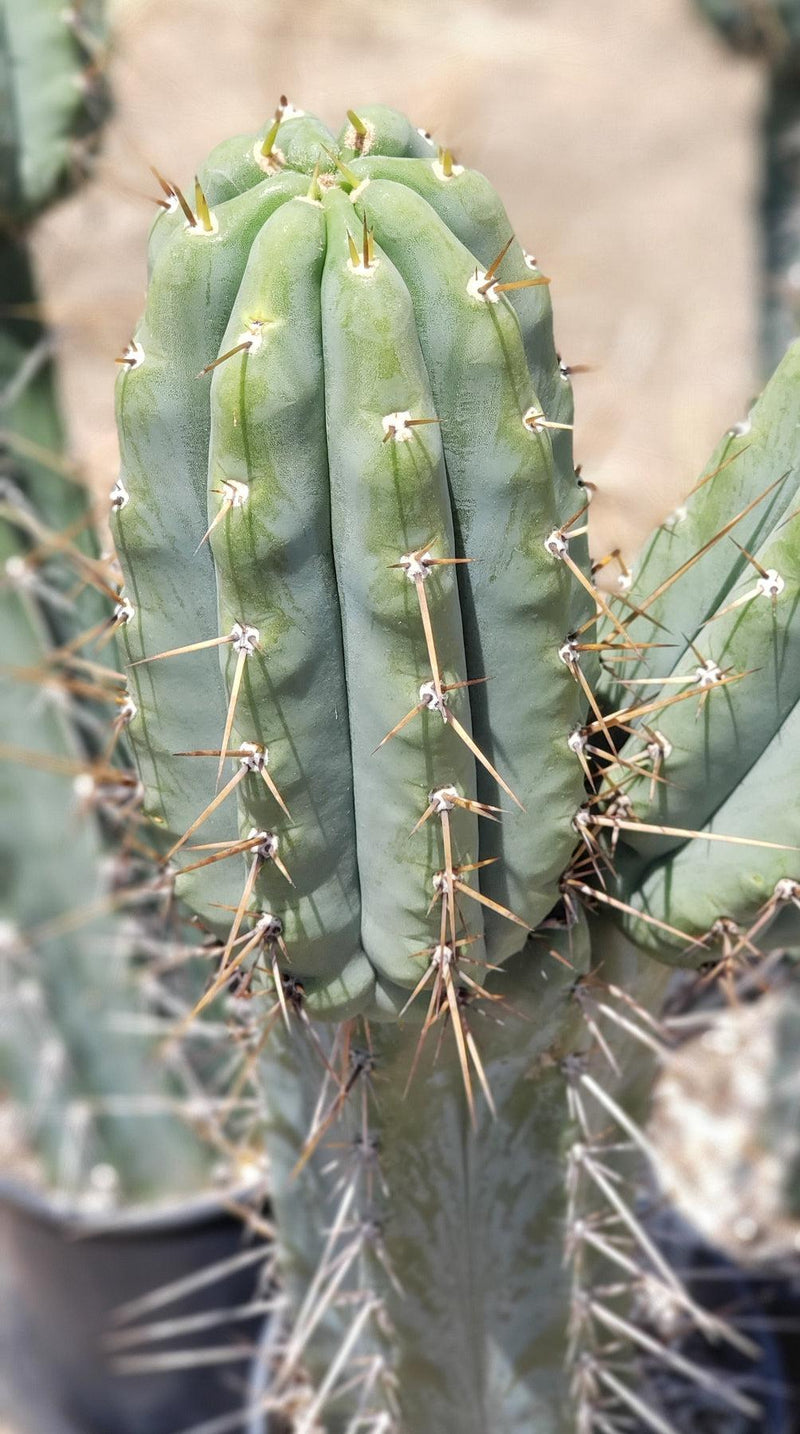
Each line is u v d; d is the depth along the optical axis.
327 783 0.44
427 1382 0.56
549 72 2.29
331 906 0.45
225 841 0.47
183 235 0.41
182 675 0.45
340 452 0.40
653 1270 0.67
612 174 2.06
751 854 0.47
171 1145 0.84
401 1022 0.48
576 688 0.45
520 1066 0.51
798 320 0.98
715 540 0.47
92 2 0.71
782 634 0.45
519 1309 0.55
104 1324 0.84
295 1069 0.54
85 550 0.71
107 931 0.80
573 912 0.48
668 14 2.44
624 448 1.38
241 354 0.40
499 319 0.41
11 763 0.78
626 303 1.73
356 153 0.43
